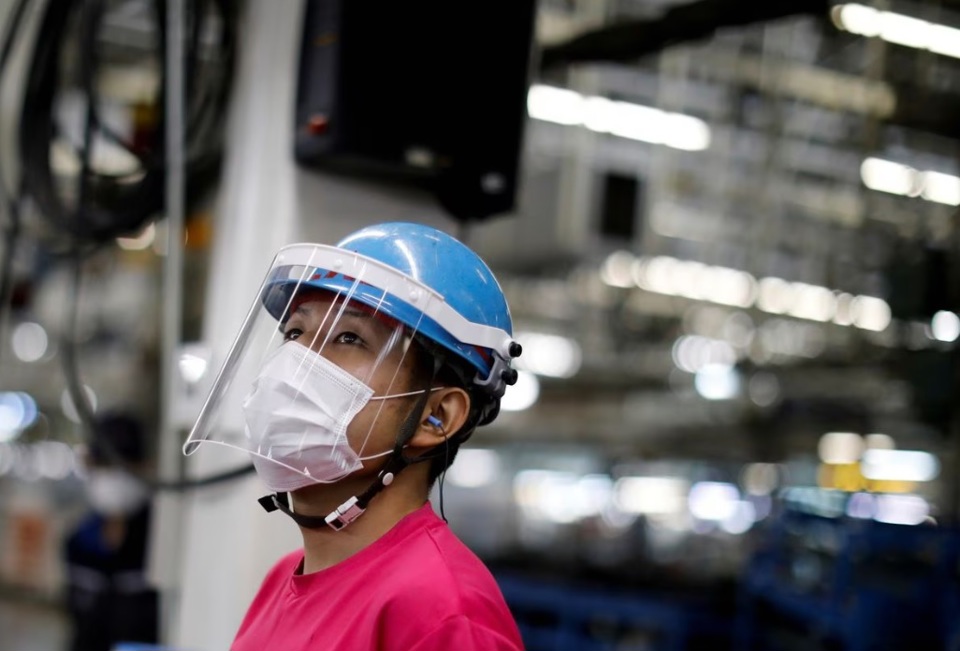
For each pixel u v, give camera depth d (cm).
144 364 560
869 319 905
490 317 136
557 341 1264
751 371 1011
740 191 786
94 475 386
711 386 1097
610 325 1136
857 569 535
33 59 304
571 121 667
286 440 127
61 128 304
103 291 734
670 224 860
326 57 238
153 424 517
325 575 130
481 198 251
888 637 503
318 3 243
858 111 629
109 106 446
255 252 248
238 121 261
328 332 131
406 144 239
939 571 509
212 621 243
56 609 873
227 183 262
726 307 1003
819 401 993
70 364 278
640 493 1425
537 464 1680
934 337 632
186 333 290
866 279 817
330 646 122
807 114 690
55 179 304
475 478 1727
